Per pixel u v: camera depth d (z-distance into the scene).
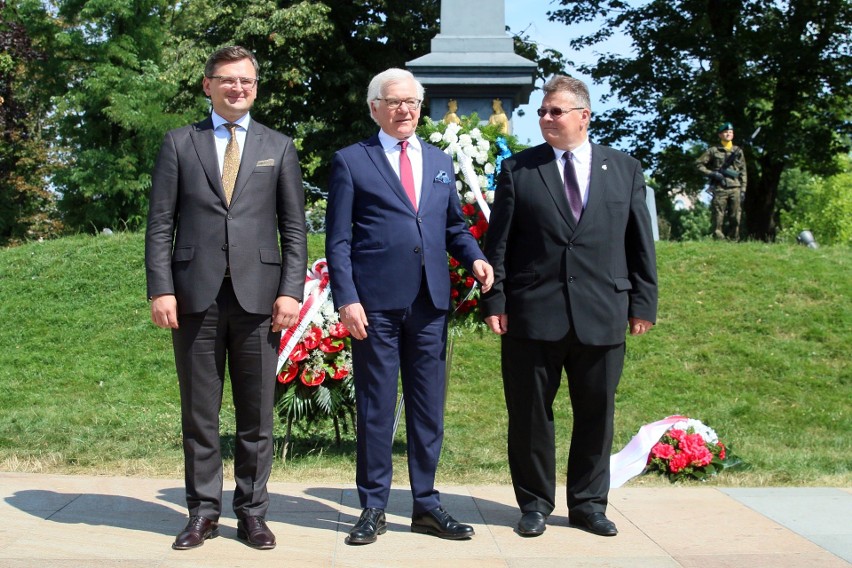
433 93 14.26
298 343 6.42
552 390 4.71
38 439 6.94
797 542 4.47
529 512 4.65
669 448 6.23
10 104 29.64
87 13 31.06
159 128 29.72
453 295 6.17
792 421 8.57
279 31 22.12
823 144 24.69
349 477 5.98
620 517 4.95
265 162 4.44
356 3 24.00
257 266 4.36
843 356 9.80
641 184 4.82
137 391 9.17
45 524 4.58
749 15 24.70
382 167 4.59
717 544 4.43
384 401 4.52
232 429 7.72
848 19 24.14
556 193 4.66
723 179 14.88
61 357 9.90
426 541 4.44
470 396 9.10
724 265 11.70
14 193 31.08
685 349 9.98
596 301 4.60
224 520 4.77
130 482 5.59
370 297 4.50
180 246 4.36
